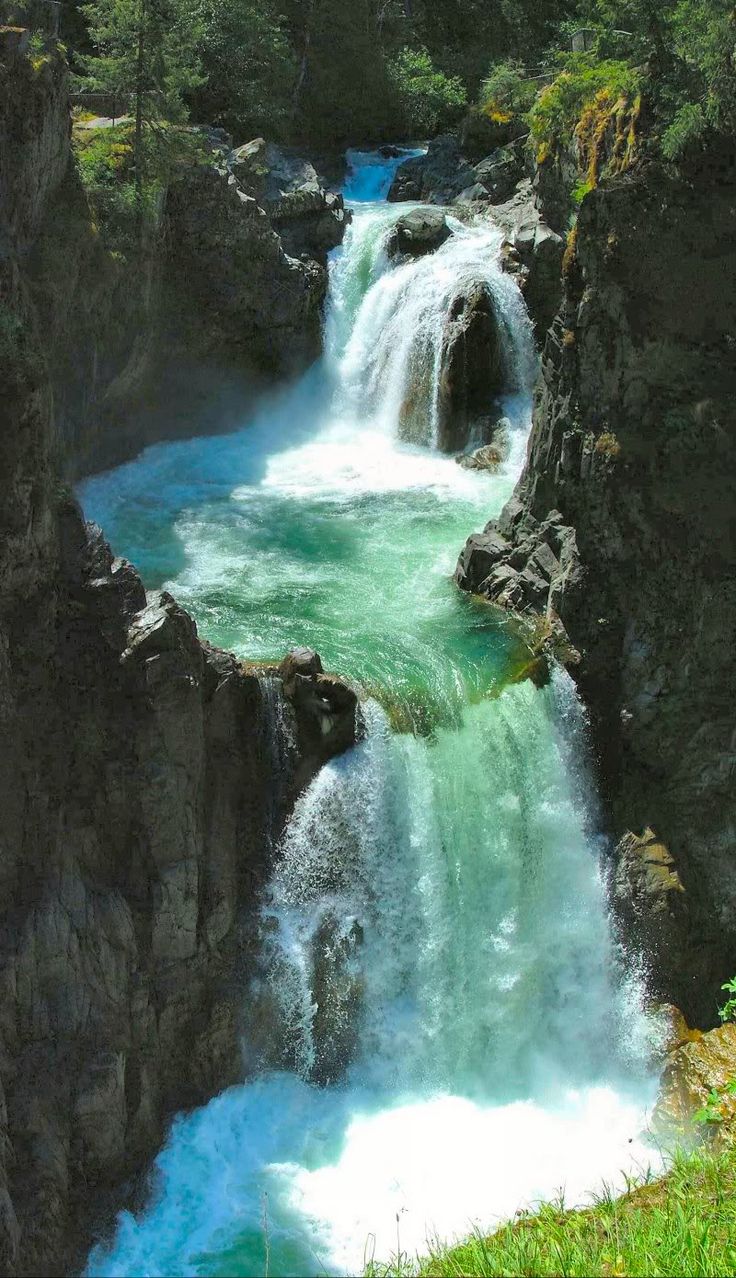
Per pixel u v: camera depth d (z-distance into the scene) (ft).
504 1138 74.69
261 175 136.46
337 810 78.07
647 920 82.38
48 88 94.17
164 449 126.72
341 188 158.71
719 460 85.76
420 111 173.78
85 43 147.02
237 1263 65.62
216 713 75.10
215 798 75.31
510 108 156.46
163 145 119.24
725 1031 80.12
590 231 86.84
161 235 122.31
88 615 71.20
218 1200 69.10
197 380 130.41
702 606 83.97
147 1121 70.18
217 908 73.72
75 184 104.99
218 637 89.10
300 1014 76.43
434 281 129.70
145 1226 67.41
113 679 70.49
